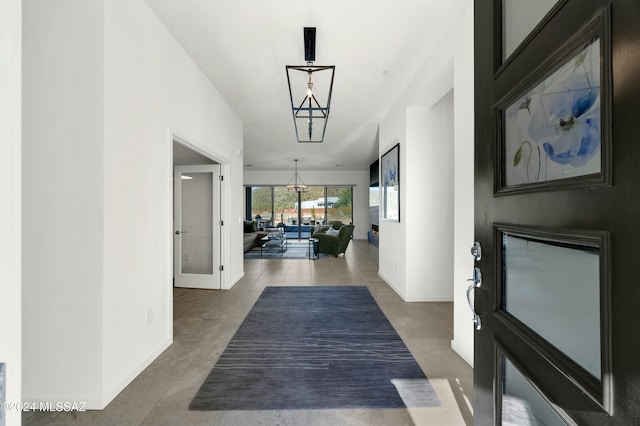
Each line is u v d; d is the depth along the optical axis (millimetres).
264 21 2426
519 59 854
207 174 4570
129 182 2047
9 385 518
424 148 3768
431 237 3805
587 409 600
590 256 638
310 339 2701
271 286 4582
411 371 2162
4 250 515
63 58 1805
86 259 1797
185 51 2875
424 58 3012
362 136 6219
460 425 1635
